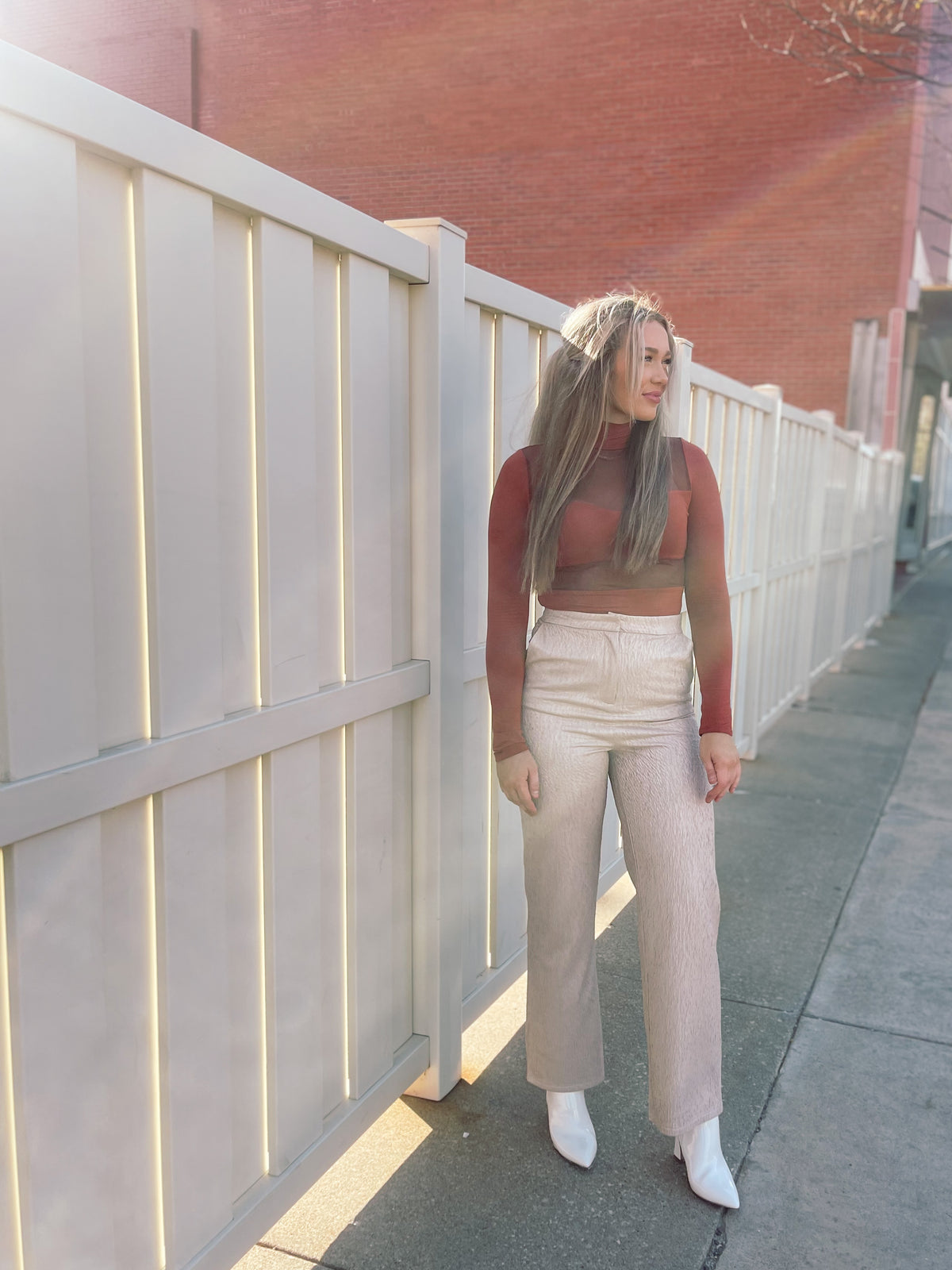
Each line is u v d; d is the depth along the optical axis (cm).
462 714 230
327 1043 198
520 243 1262
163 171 138
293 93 1236
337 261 185
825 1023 277
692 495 189
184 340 146
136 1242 152
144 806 147
